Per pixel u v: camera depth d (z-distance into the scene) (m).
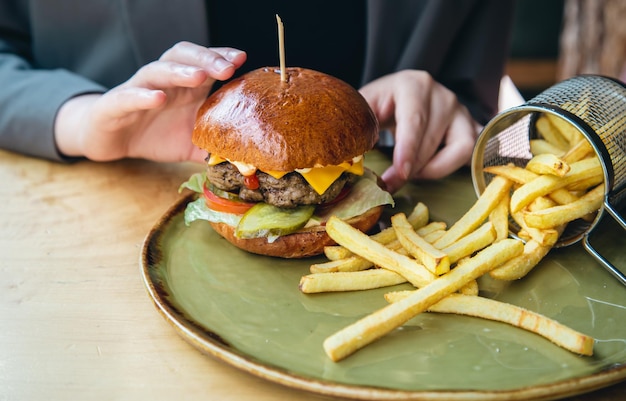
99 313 0.38
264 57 0.68
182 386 0.33
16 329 0.37
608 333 0.36
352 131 0.42
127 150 0.56
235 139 0.41
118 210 0.50
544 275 0.41
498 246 0.38
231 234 0.43
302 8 0.67
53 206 0.51
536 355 0.34
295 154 0.40
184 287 0.40
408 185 0.52
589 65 1.21
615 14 1.12
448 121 0.56
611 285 0.40
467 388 0.32
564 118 0.39
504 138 0.50
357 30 0.70
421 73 0.60
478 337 0.36
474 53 0.69
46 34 0.66
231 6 0.66
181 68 0.46
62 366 0.34
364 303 0.39
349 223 0.43
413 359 0.34
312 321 0.37
